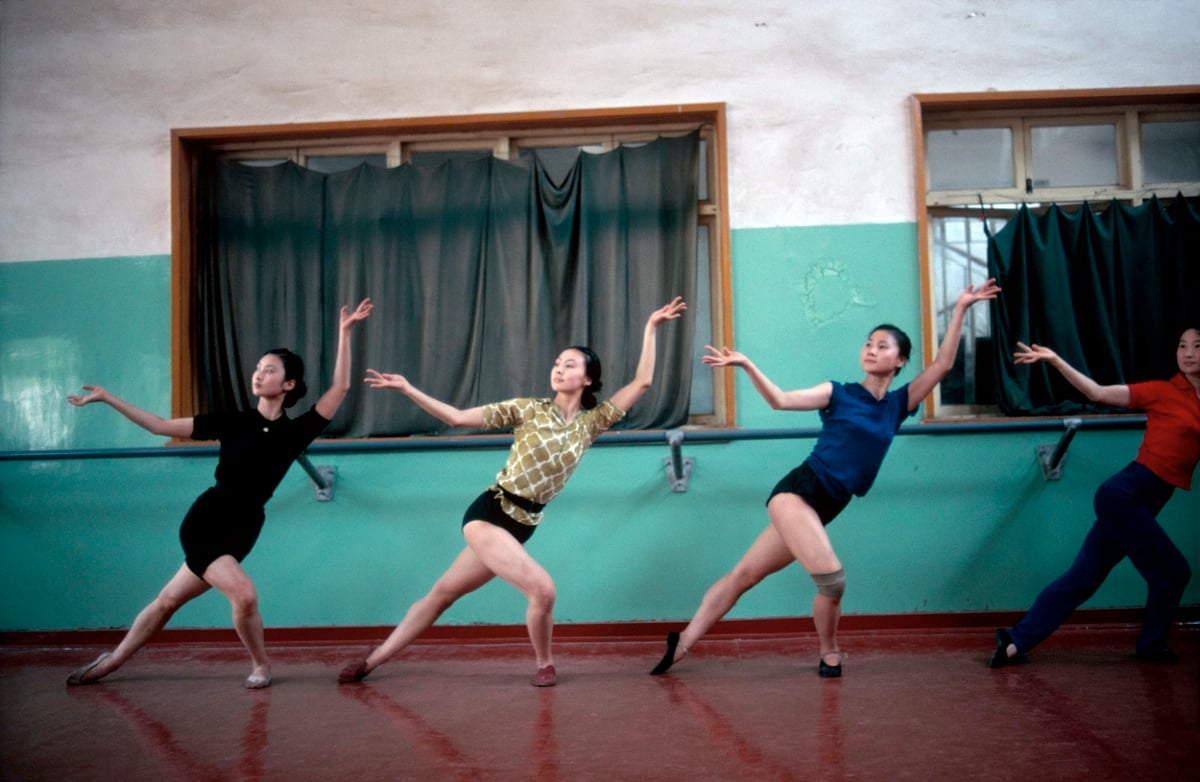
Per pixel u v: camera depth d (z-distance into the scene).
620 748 2.46
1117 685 3.02
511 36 4.28
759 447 4.06
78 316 4.29
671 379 4.11
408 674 3.46
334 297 4.25
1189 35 4.21
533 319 4.13
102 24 4.37
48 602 4.16
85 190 4.32
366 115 4.29
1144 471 3.35
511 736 2.59
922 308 4.12
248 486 3.22
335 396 3.34
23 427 4.25
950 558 4.03
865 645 3.78
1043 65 4.21
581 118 4.23
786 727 2.62
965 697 2.91
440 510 4.09
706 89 4.24
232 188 4.32
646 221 4.18
